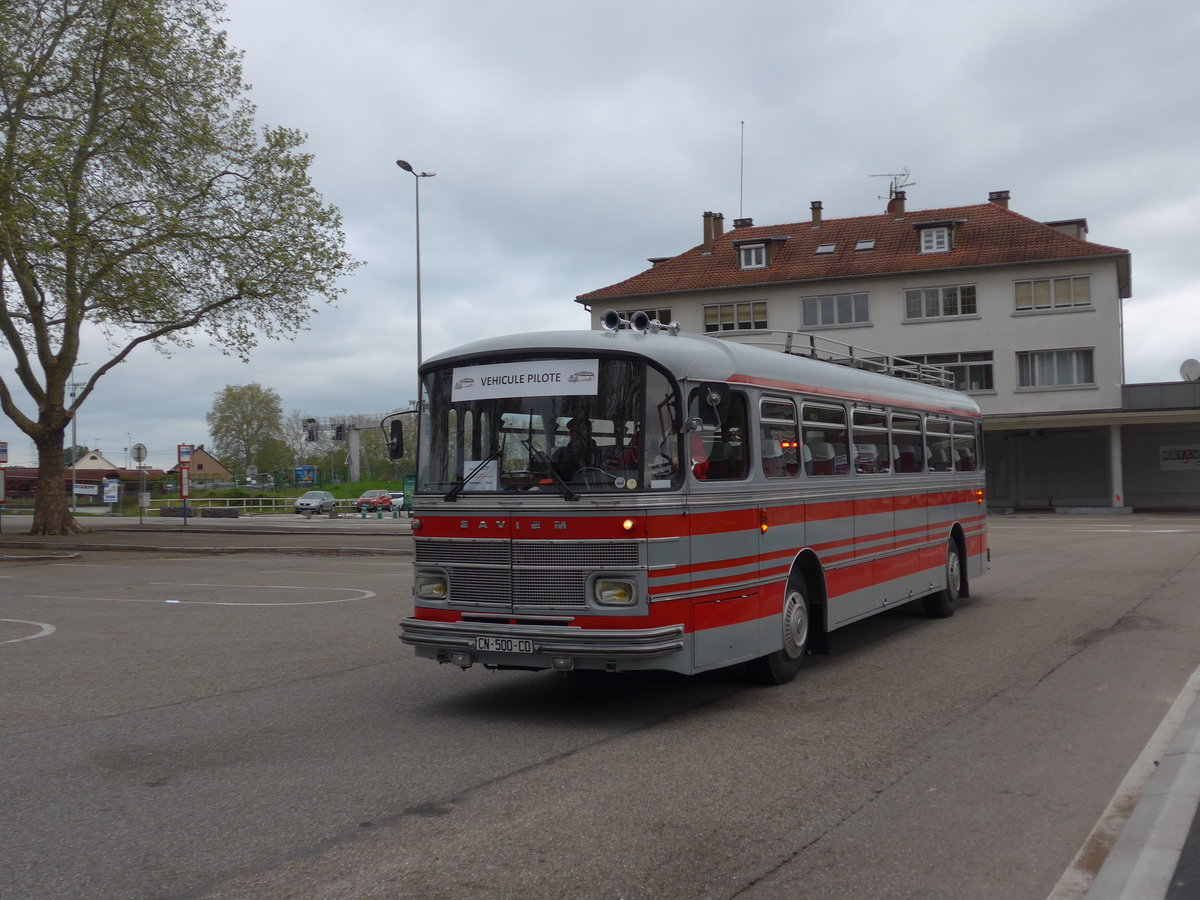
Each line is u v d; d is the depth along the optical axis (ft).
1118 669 31.48
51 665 34.45
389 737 24.07
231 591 57.67
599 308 170.81
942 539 43.78
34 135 93.61
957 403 47.24
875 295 155.74
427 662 34.45
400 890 14.82
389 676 31.96
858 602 34.86
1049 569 63.82
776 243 165.78
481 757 22.13
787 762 21.56
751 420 28.48
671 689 29.50
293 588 58.80
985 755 21.98
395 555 84.94
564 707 27.25
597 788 19.76
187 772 21.22
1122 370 153.69
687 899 14.47
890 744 22.99
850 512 34.42
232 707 27.66
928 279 152.97
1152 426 153.69
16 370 107.96
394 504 195.42
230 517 193.26
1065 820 17.80
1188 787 19.12
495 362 26.63
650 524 24.49
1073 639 37.37
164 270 100.48
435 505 26.86
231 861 16.06
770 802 18.84
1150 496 154.30
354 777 20.67
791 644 30.30
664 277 169.58
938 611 43.68
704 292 164.76
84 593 57.77
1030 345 147.43
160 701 28.50
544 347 26.08
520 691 29.48
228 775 20.94
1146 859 15.65
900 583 38.83
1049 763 21.35
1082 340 144.97
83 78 99.86
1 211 89.45
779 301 160.76
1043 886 14.94
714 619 26.27
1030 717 25.44
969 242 154.30
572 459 25.22
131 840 17.08
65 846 16.83
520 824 17.66
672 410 25.40
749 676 29.89
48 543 96.89
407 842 16.81
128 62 100.78
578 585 24.79
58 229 91.56
